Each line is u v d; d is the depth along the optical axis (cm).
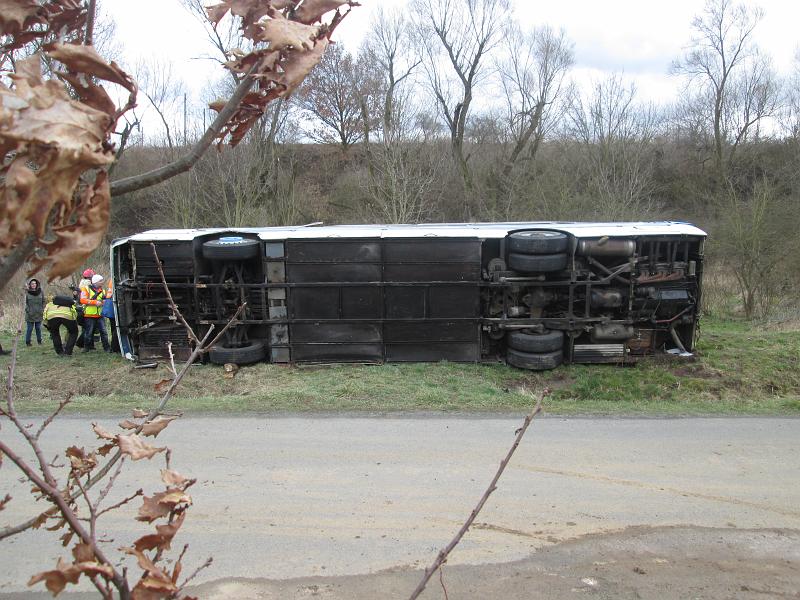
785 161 3247
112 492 693
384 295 1390
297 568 546
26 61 130
